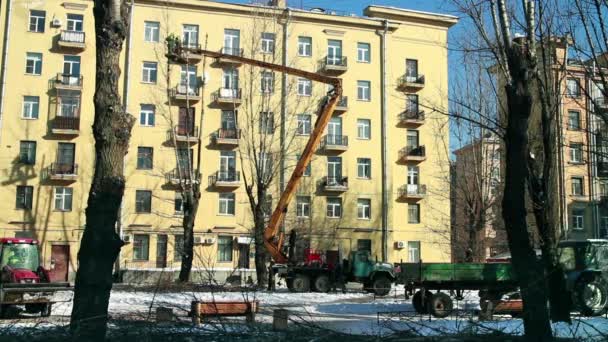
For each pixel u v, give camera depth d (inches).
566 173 1737.2
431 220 1862.7
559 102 625.3
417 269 756.6
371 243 1812.3
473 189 1300.4
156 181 1684.3
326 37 1862.7
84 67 1688.0
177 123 1724.9
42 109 1648.6
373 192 1838.1
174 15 1750.7
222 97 1724.9
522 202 384.5
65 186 1638.8
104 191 370.0
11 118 1625.2
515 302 659.4
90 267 357.1
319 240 1759.4
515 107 389.1
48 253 1603.1
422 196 1856.5
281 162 1615.4
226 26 1779.0
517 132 387.2
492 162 1266.0
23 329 401.4
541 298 375.9
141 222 1662.2
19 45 1657.2
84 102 1672.0
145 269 1620.3
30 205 1612.9
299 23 1843.0
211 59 1756.9
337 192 1806.1
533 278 377.4
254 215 1328.7
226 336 402.9
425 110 1891.0
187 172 1470.2
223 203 1724.9
